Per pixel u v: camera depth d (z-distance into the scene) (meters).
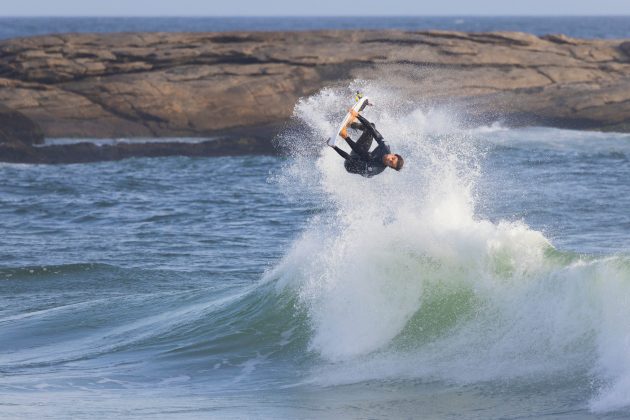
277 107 193.75
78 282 74.06
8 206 111.94
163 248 86.94
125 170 151.62
